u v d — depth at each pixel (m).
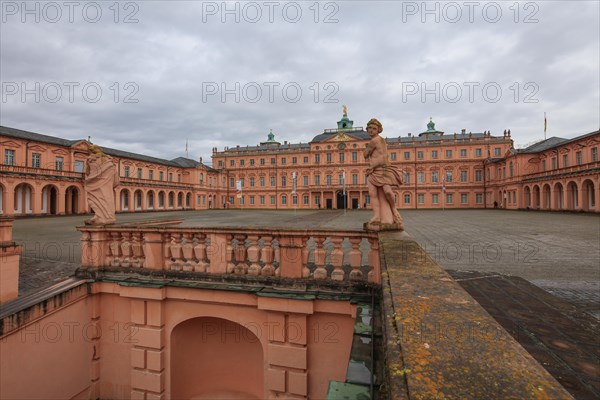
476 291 4.97
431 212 52.12
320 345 5.13
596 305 4.63
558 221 26.03
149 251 6.04
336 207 80.31
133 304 5.93
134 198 61.78
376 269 4.98
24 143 44.62
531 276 6.69
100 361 6.23
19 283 7.67
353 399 2.71
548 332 3.34
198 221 27.64
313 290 5.17
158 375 5.78
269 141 104.00
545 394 1.14
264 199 89.25
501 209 62.50
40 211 43.69
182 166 79.62
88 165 6.43
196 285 5.58
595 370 2.54
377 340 3.76
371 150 5.41
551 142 56.28
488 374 1.29
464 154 73.44
